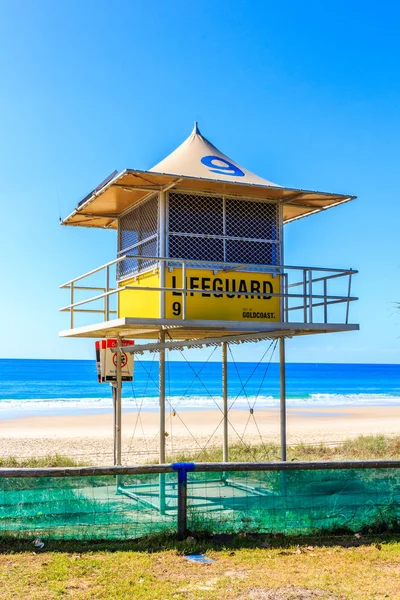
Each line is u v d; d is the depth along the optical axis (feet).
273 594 20.76
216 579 22.16
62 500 26.50
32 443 85.66
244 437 95.09
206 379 302.04
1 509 26.21
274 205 39.75
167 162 38.65
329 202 41.32
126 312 42.29
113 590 20.90
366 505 28.30
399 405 190.90
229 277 37.70
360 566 23.62
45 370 354.13
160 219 36.60
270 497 27.68
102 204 41.45
